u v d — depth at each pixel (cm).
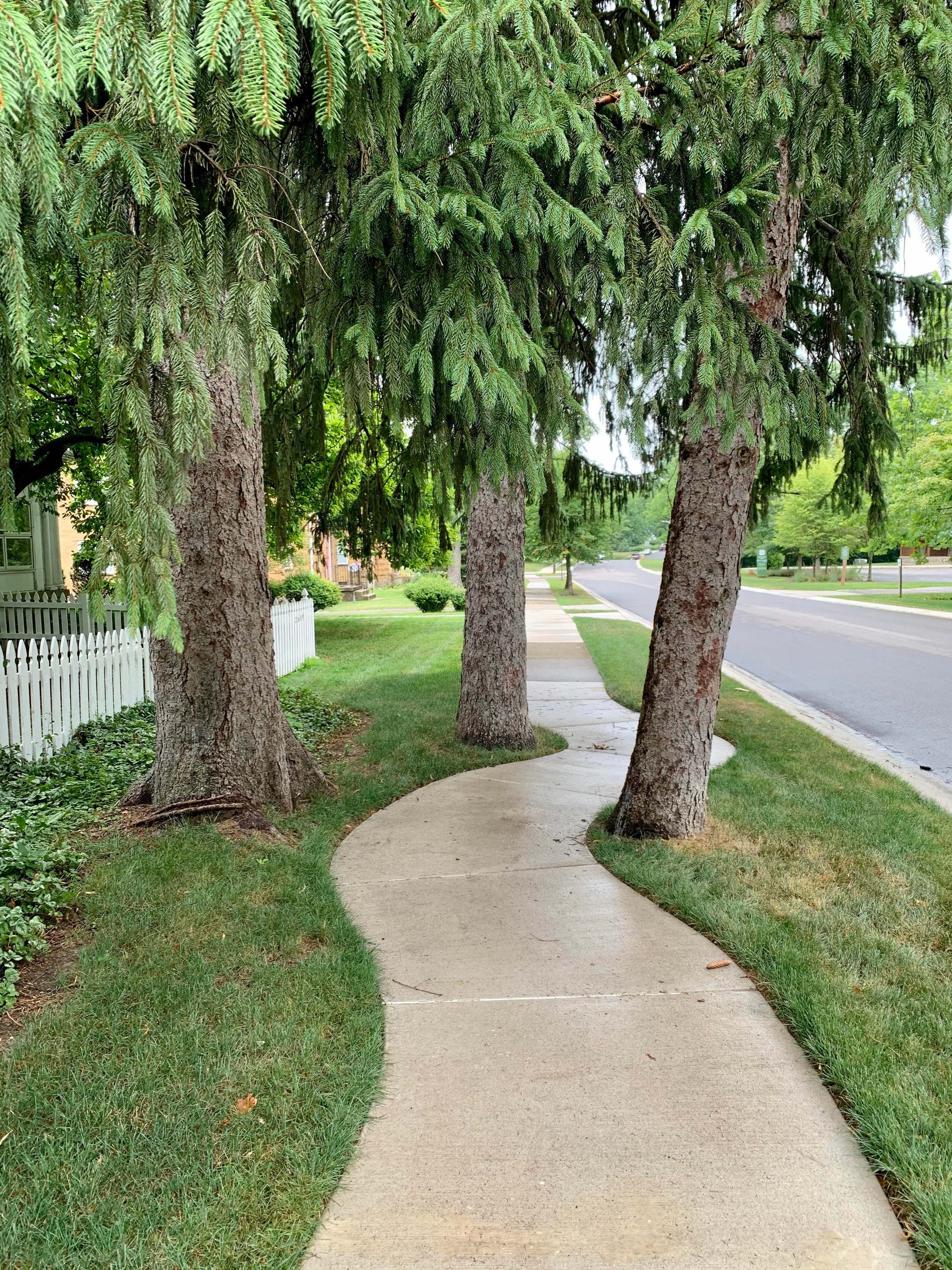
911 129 296
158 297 222
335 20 193
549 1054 260
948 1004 288
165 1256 181
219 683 488
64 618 1133
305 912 360
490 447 367
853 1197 200
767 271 353
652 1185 203
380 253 299
